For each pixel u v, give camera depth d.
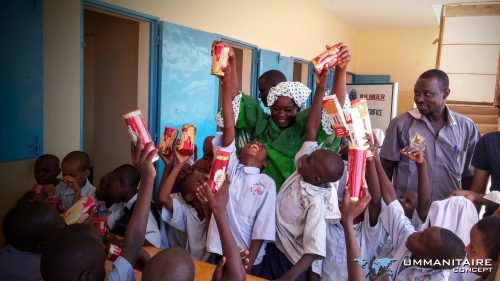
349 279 1.07
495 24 6.24
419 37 8.49
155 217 1.81
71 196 2.21
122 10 2.94
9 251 1.16
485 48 6.34
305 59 6.21
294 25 5.74
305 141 1.61
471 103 6.63
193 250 1.67
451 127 2.23
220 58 1.49
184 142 1.48
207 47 3.85
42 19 2.38
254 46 4.70
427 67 8.49
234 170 1.60
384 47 8.82
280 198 1.59
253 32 4.69
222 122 1.71
